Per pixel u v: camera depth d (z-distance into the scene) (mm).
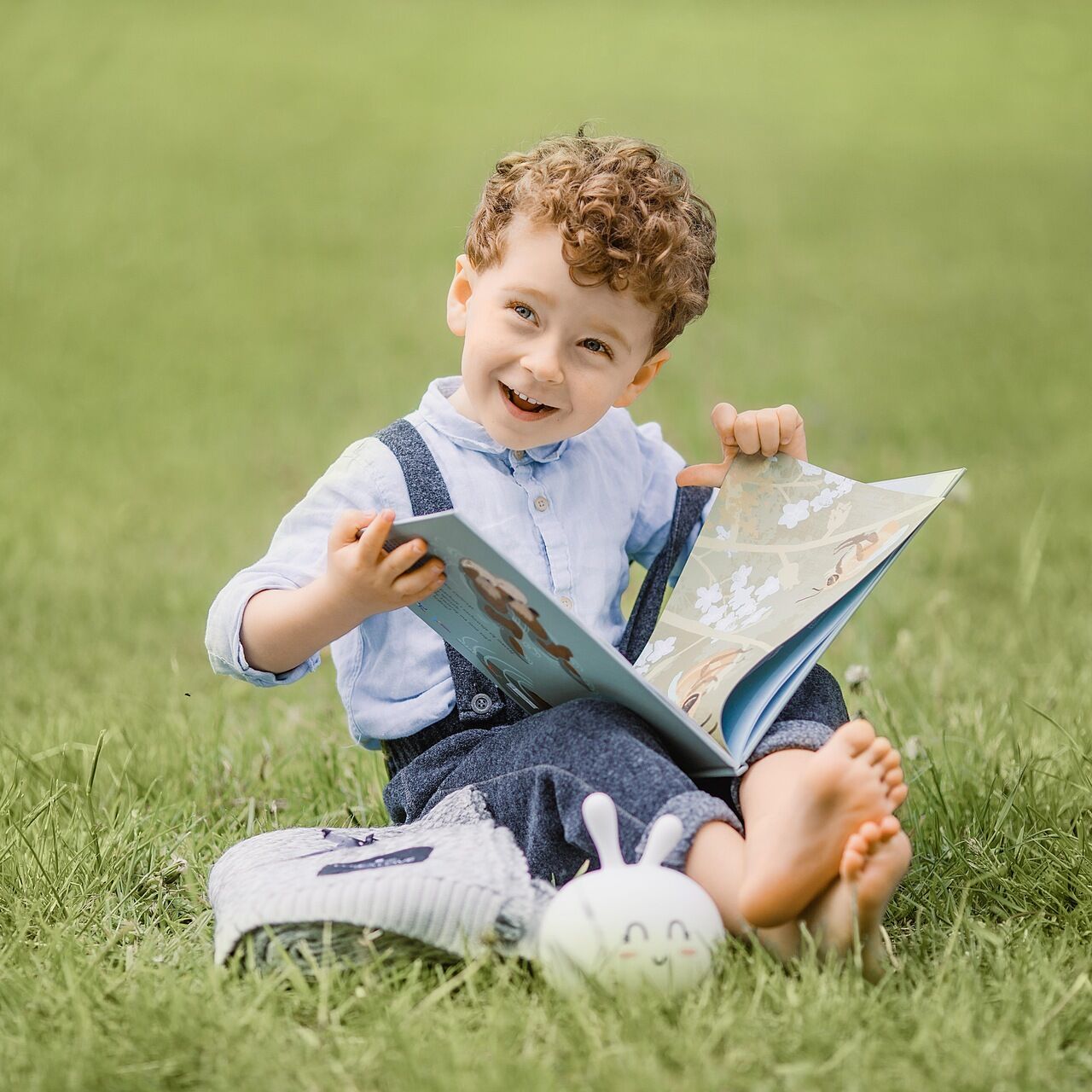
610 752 4156
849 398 13812
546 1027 3561
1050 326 16750
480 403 4746
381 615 4836
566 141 4977
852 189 23859
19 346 15812
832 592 4617
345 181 23797
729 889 3936
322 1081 3389
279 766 5984
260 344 16188
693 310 4895
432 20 37281
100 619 8812
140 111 27453
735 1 41438
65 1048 3566
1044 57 34656
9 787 5730
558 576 4941
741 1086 3344
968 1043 3457
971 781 5488
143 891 4852
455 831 4207
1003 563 9586
